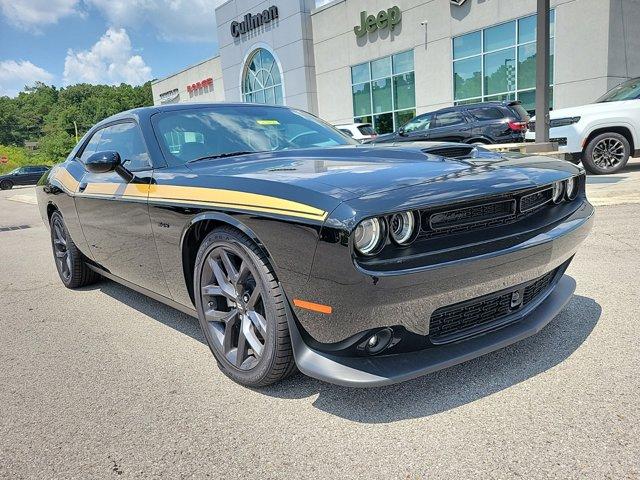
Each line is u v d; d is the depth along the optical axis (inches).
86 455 78.0
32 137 4874.5
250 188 85.3
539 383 88.6
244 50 1061.1
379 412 83.9
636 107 347.3
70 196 147.5
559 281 111.7
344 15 844.0
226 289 95.0
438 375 94.0
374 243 71.7
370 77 828.0
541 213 93.6
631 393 83.4
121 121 136.7
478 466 68.8
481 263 76.8
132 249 119.6
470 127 464.1
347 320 73.7
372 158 99.2
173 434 82.0
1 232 359.9
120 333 130.0
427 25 721.6
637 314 115.1
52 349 122.3
